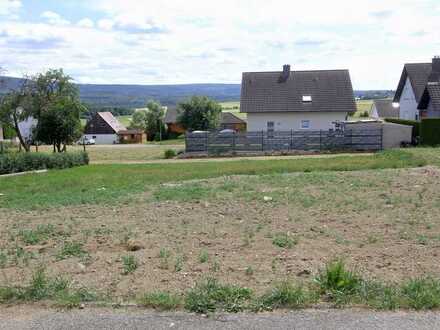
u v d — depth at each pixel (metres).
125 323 4.00
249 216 8.87
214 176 18.28
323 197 10.89
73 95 40.91
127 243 6.86
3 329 3.95
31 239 7.41
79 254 6.37
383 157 25.86
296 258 5.84
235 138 38.69
